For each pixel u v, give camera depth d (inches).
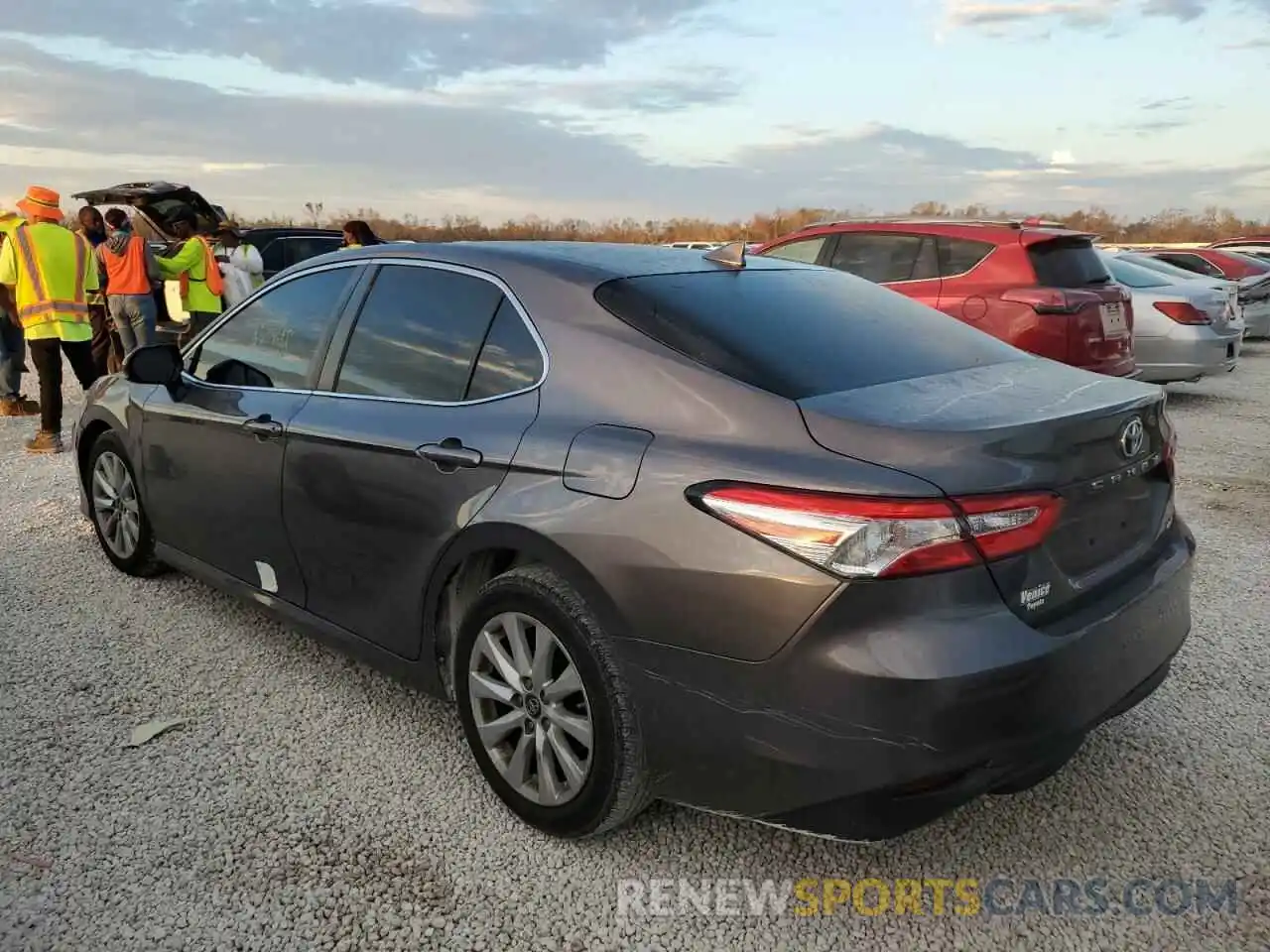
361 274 137.8
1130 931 93.9
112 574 183.9
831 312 121.0
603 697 97.2
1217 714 133.3
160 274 369.7
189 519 158.1
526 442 105.1
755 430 92.8
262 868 101.7
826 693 84.5
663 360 101.9
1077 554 95.0
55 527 213.2
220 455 147.0
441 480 112.3
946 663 82.3
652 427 98.2
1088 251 308.2
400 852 104.7
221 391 151.2
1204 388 450.9
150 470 165.0
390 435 119.0
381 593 123.3
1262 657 150.5
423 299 127.0
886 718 82.9
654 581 92.2
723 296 116.0
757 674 87.6
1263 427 345.7
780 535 86.0
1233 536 212.7
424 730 129.5
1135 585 100.7
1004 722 85.0
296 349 142.2
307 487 131.0
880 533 83.0
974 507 84.4
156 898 96.8
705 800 95.1
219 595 174.2
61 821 108.5
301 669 146.3
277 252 529.7
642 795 99.7
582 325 108.7
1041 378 111.2
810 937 93.4
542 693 104.2
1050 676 87.3
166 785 115.9
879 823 87.2
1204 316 380.5
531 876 101.3
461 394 116.4
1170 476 112.7
